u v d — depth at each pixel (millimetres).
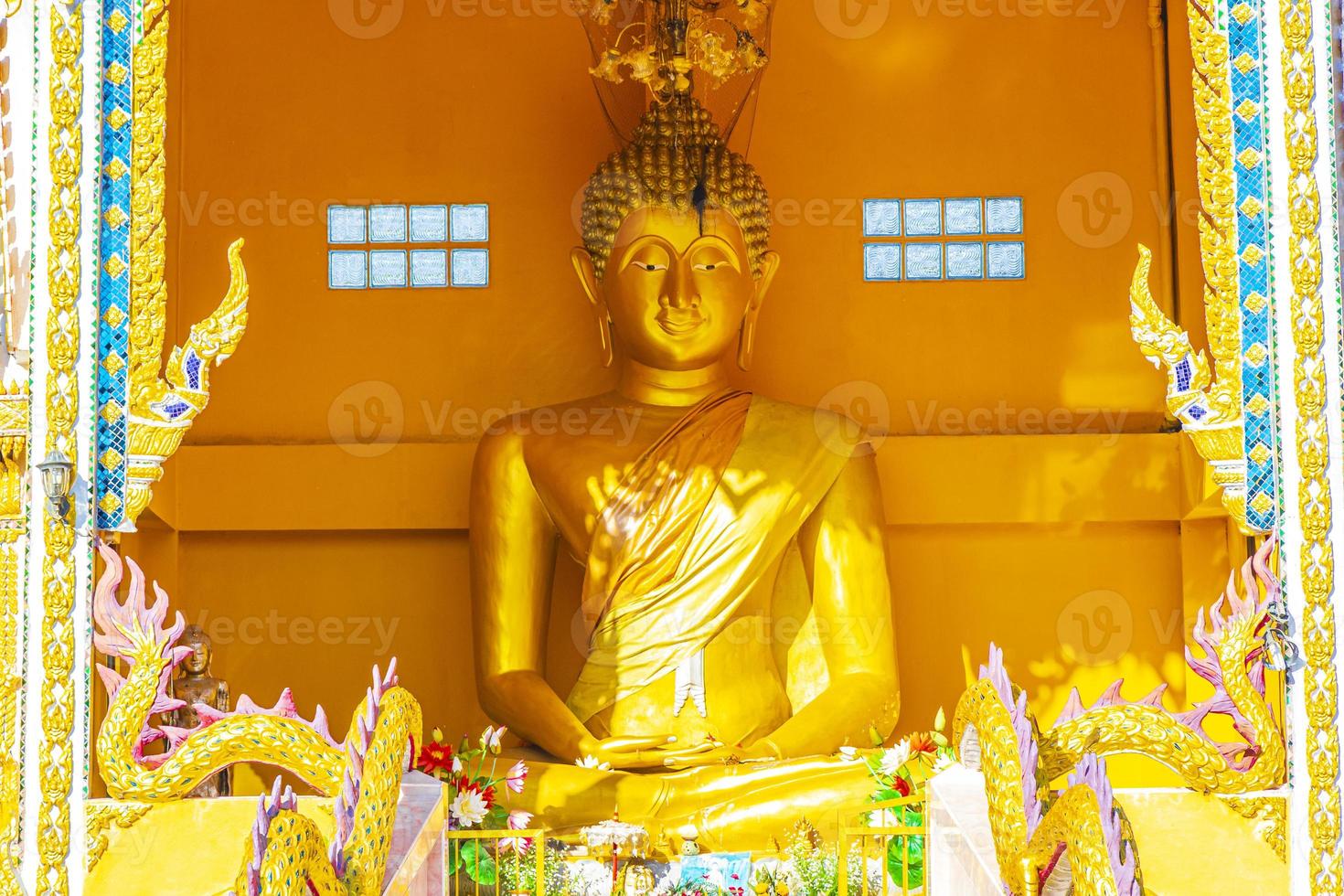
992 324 9547
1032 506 9312
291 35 9477
